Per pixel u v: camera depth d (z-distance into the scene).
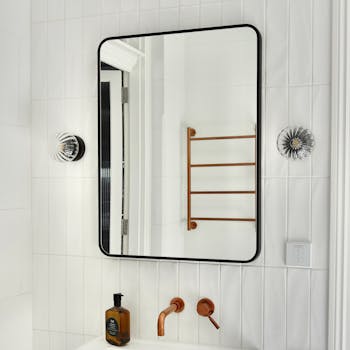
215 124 1.72
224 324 1.74
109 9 1.90
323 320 1.64
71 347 1.94
